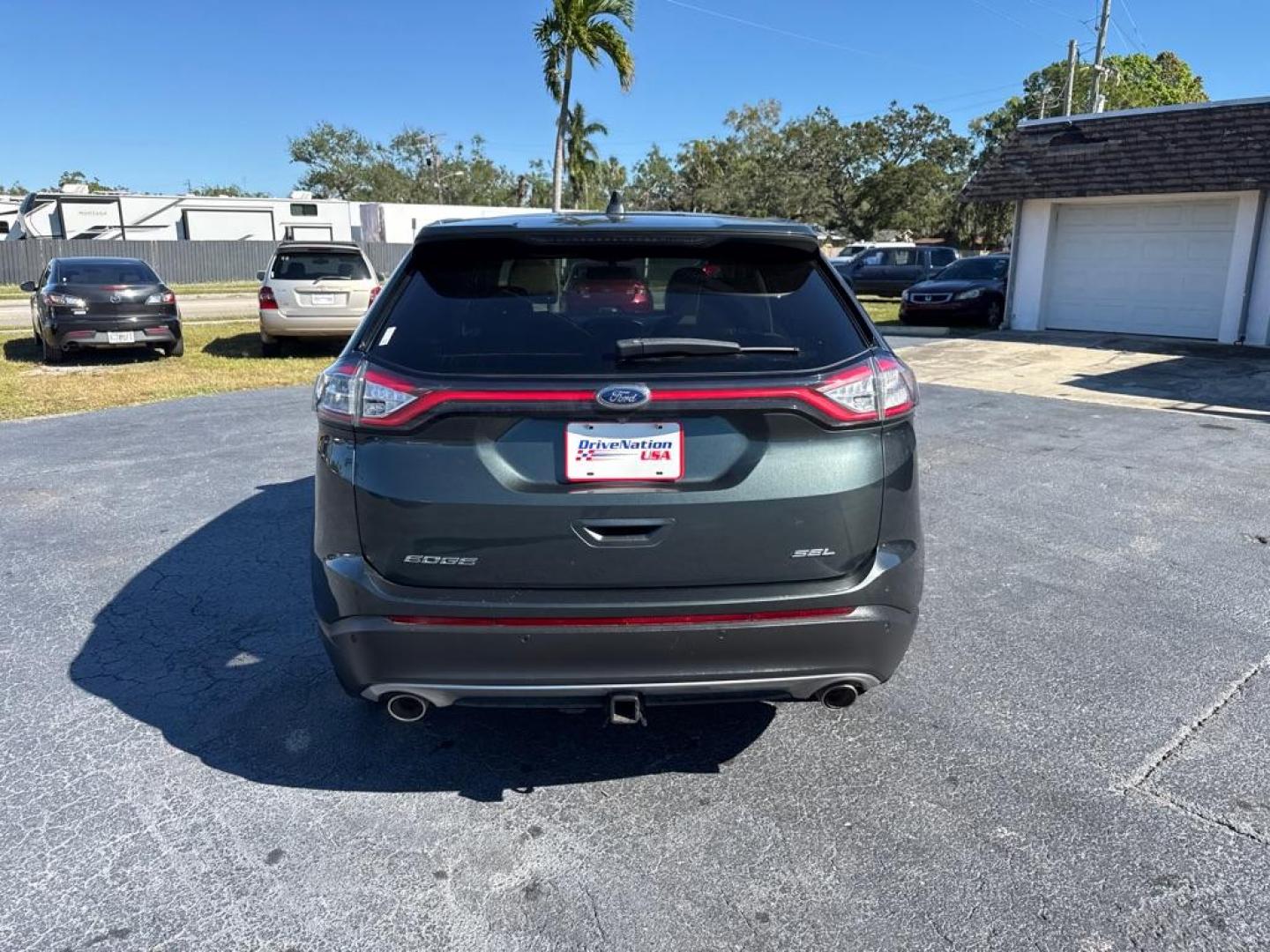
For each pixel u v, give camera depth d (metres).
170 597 4.24
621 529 2.35
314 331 12.59
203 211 34.66
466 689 2.43
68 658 3.62
